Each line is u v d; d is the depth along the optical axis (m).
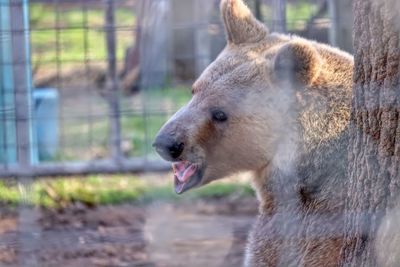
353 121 7.28
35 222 11.97
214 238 11.92
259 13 13.76
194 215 13.07
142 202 13.76
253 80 8.45
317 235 7.96
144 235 11.91
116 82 16.81
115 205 13.74
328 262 7.82
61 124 17.14
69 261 10.96
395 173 6.76
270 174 8.54
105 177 14.83
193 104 8.59
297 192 8.27
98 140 17.14
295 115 8.27
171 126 8.48
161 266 10.95
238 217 12.97
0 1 13.91
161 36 18.88
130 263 11.05
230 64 8.62
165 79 19.08
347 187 7.70
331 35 13.94
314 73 8.21
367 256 7.00
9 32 13.52
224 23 9.02
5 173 13.38
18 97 13.75
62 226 12.41
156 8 18.88
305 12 18.06
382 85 6.80
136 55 19.42
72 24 22.30
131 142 16.55
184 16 20.48
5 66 14.12
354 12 7.07
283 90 8.32
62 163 14.36
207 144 8.50
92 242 11.52
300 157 8.22
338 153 8.05
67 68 21.05
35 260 10.66
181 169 8.71
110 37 16.55
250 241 8.70
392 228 6.75
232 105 8.44
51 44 21.94
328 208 7.98
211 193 14.02
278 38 8.90
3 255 10.54
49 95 16.45
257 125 8.41
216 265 11.04
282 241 8.31
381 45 6.75
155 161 14.36
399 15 6.57
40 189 13.88
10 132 14.56
